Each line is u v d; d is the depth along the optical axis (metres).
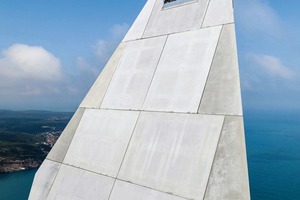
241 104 4.04
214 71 4.59
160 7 6.37
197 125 4.31
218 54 4.68
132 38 6.46
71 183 5.27
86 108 6.26
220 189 3.65
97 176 5.00
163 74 5.29
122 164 4.81
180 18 5.73
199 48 5.00
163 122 4.75
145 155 4.63
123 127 5.26
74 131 6.06
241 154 3.69
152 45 5.88
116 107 5.66
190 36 5.27
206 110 4.35
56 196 5.31
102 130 5.56
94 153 5.37
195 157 4.07
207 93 4.48
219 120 4.13
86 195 4.91
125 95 5.67
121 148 5.02
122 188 4.54
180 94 4.81
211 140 4.04
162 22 6.05
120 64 6.26
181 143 4.32
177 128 4.51
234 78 4.31
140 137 4.89
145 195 4.23
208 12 5.29
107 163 5.03
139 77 5.67
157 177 4.27
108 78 6.30
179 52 5.28
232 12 4.93
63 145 6.02
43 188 5.63
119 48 6.60
